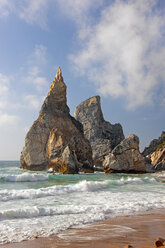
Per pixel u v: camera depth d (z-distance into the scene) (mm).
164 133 79438
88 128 84000
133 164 48625
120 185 21406
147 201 12008
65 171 40062
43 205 10367
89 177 32875
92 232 6074
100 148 77375
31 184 20719
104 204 10828
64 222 7340
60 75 59031
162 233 5934
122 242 4980
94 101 87750
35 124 53469
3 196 12156
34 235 5812
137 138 51281
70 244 4945
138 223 7262
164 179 32875
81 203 11070
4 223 7180
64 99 59062
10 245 4965
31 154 50594
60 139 46531
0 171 44156
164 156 56188
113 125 88250
